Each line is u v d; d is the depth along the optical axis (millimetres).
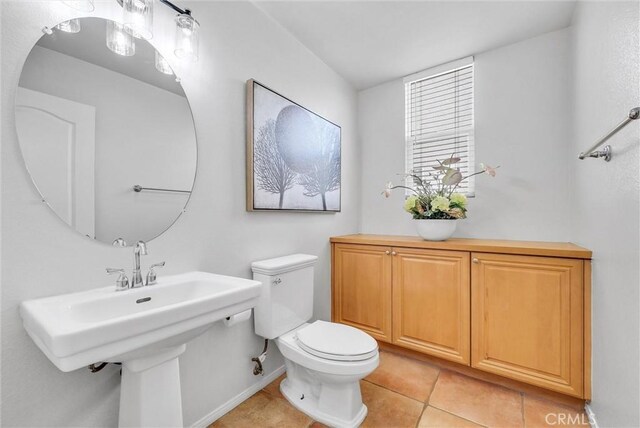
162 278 1271
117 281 1081
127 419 1051
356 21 1900
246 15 1695
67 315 830
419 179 2314
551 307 1612
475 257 1831
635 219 962
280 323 1684
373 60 2369
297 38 2080
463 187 2395
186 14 1257
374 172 2834
